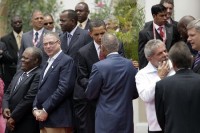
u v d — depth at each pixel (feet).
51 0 114.73
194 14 92.79
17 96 71.20
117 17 87.97
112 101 59.52
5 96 73.87
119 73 59.62
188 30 56.80
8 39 97.25
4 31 119.14
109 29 84.69
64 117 68.13
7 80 93.97
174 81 50.88
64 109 68.28
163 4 79.10
